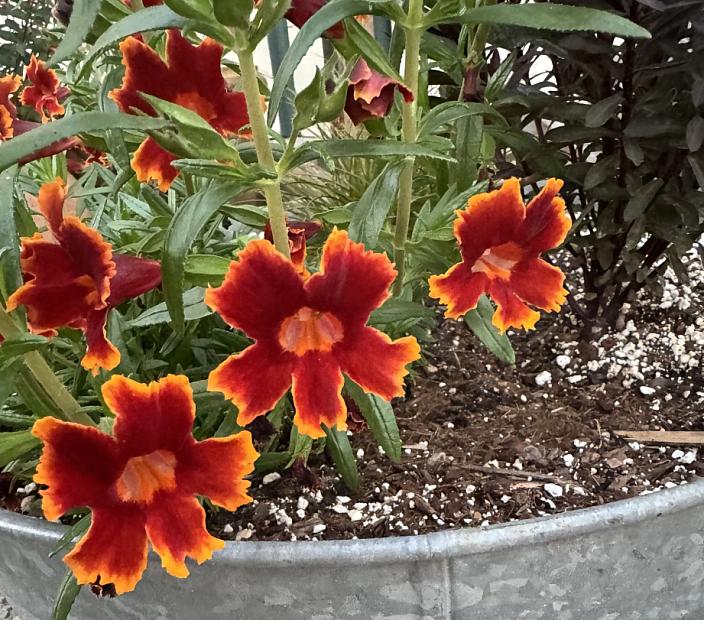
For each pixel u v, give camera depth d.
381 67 0.20
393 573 0.20
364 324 0.17
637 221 0.28
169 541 0.16
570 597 0.21
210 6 0.16
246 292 0.16
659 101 0.27
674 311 0.33
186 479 0.17
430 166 0.27
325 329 0.17
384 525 0.23
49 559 0.21
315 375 0.17
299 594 0.20
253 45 0.17
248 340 0.26
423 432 0.27
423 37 0.26
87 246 0.17
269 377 0.17
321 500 0.24
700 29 0.24
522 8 0.18
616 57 0.32
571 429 0.27
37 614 0.25
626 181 0.28
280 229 0.19
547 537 0.19
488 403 0.29
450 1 0.19
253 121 0.18
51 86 0.28
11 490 0.24
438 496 0.24
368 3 0.18
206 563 0.20
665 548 0.21
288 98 0.43
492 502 0.24
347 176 0.40
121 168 0.23
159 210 0.26
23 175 0.27
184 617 0.22
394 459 0.22
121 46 0.20
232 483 0.17
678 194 0.28
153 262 0.19
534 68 0.44
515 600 0.21
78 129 0.15
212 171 0.17
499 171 0.31
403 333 0.26
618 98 0.26
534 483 0.25
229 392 0.16
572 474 0.25
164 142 0.17
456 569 0.20
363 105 0.20
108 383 0.16
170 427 0.16
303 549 0.19
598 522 0.19
